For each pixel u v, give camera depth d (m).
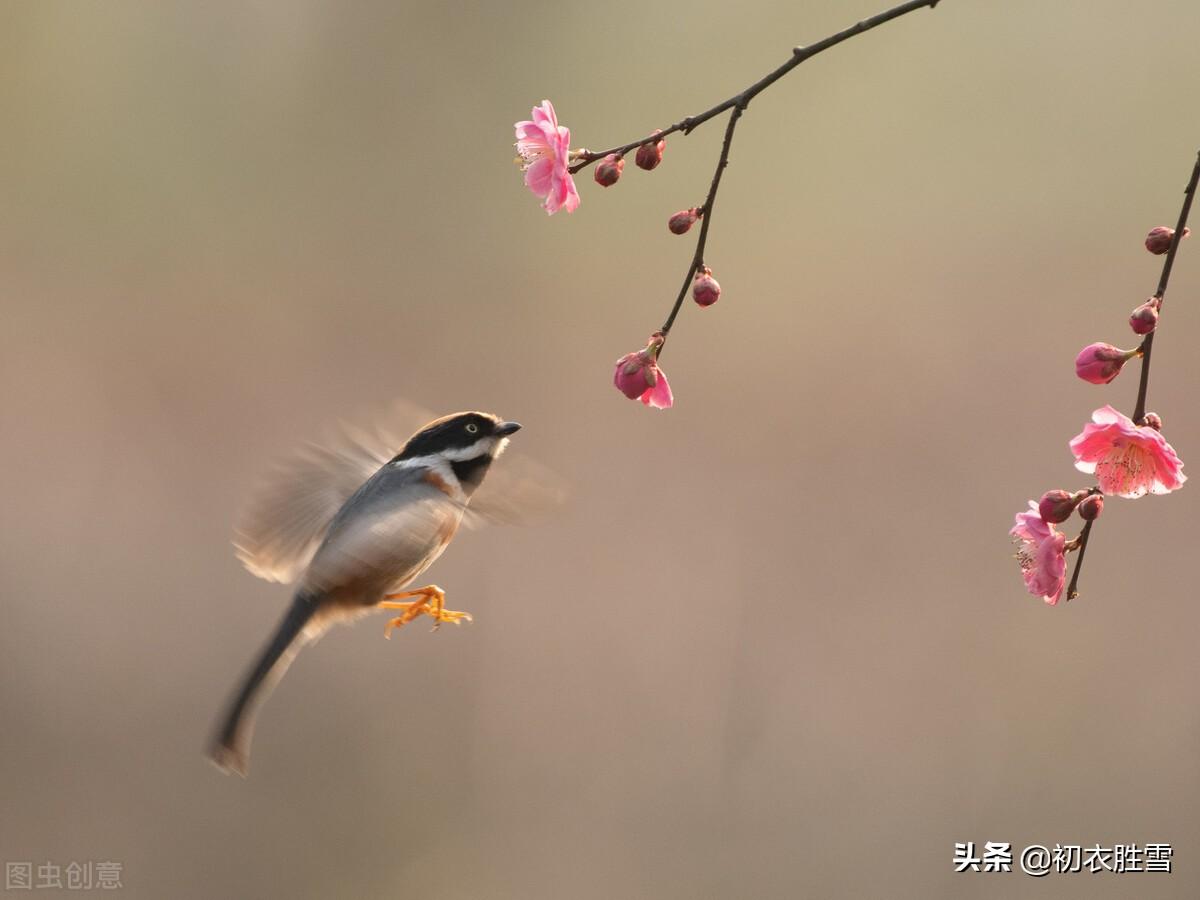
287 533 5.53
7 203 18.59
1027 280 16.28
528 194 18.69
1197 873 11.25
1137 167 16.80
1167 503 13.34
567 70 19.50
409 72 19.67
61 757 13.12
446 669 13.27
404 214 19.12
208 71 19.61
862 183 17.72
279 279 18.38
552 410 16.41
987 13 17.84
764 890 11.78
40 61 18.98
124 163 19.06
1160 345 15.27
